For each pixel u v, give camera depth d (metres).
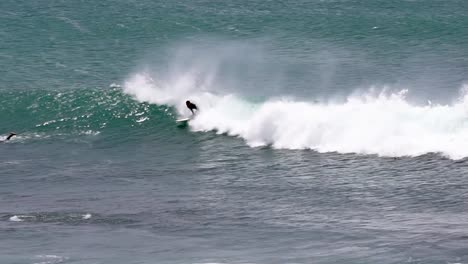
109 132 193.38
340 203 135.88
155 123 196.38
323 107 177.88
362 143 165.38
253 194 143.62
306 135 172.25
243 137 181.62
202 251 114.38
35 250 116.38
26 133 194.75
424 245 112.25
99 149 182.12
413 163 155.00
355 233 119.44
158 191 148.50
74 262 110.69
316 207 134.12
